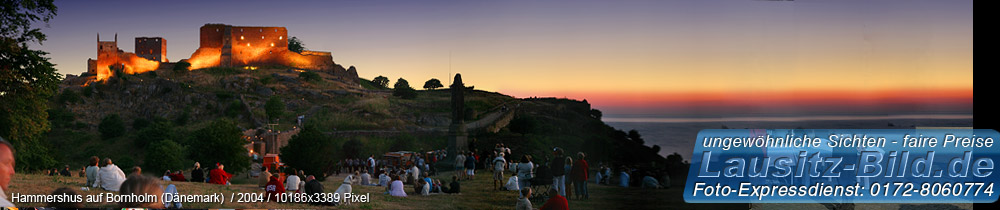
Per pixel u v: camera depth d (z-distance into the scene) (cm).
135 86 9500
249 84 9681
